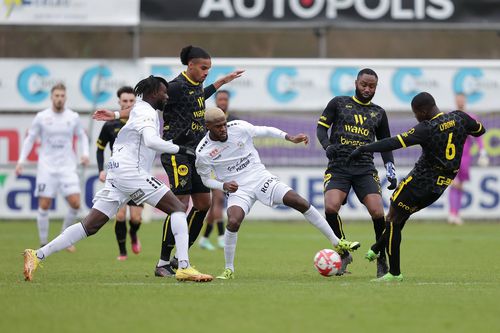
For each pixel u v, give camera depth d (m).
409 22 74.81
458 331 24.14
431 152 33.34
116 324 25.00
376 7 74.56
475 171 75.75
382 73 74.31
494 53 89.88
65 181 52.84
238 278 36.66
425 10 74.81
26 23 74.00
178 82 37.16
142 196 33.69
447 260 46.56
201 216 38.78
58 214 75.12
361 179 37.62
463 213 75.94
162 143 32.41
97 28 76.38
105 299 29.38
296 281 35.19
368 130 37.62
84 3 74.00
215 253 51.41
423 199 33.91
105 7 74.00
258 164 36.66
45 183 52.69
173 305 28.14
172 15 74.06
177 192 37.47
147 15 74.06
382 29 75.19
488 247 54.91
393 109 74.38
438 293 31.02
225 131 35.62
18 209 74.12
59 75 73.62
